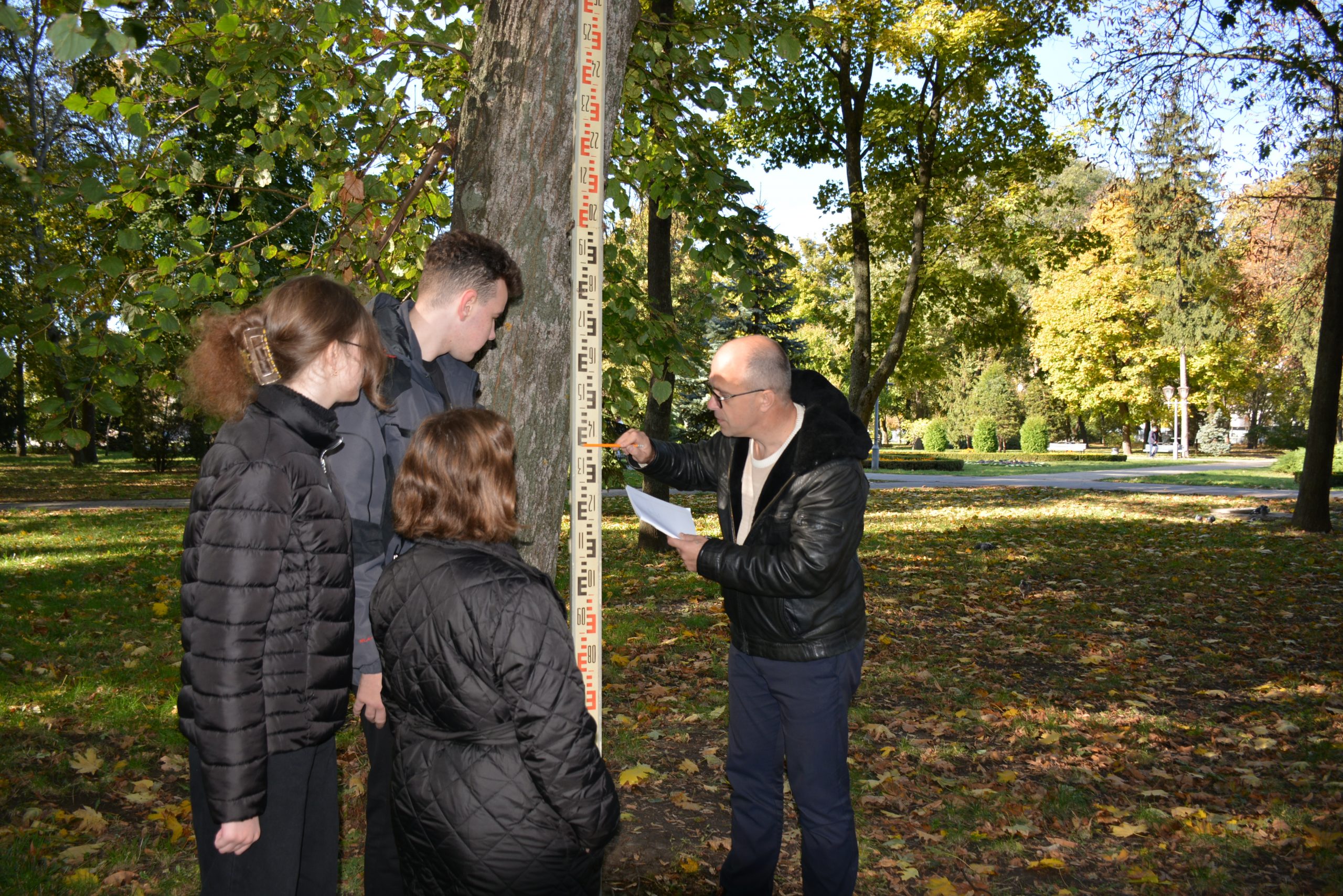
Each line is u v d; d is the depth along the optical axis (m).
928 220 16.05
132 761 4.07
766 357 2.76
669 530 2.74
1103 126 13.43
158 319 3.48
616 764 4.34
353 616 1.98
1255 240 17.11
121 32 1.57
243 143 4.11
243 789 1.71
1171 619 7.68
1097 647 6.75
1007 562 10.62
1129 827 3.68
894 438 64.50
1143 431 56.69
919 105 14.92
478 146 2.89
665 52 4.22
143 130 3.39
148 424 26.06
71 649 5.89
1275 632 7.22
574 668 1.72
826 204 16.61
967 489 23.81
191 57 4.43
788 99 15.05
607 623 7.10
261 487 1.77
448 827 1.72
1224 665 6.29
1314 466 13.59
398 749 1.83
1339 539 12.56
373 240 4.00
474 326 2.38
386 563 2.25
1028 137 15.67
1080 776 4.29
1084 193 32.16
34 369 13.88
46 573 8.62
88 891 2.96
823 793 2.75
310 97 3.96
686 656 6.23
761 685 2.85
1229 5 12.14
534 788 1.72
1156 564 10.50
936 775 4.30
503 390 2.93
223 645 1.72
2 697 4.79
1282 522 14.66
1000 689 5.65
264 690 1.79
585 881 1.81
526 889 1.72
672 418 18.22
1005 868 3.40
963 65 14.44
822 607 2.71
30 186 3.29
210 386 1.90
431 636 1.72
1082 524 14.71
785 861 3.44
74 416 3.42
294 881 1.92
